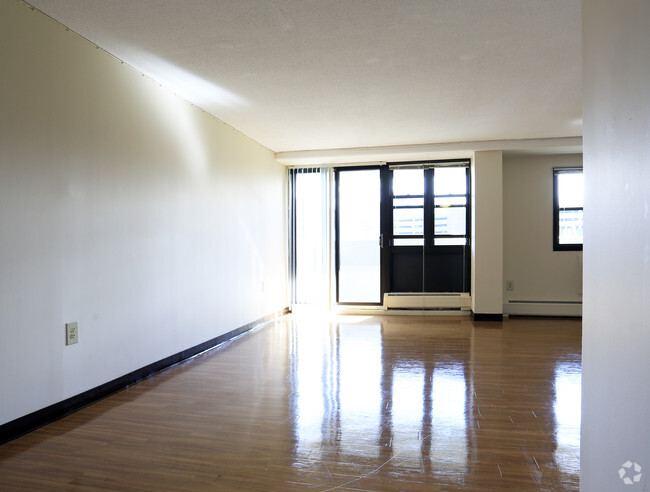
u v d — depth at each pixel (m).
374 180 7.54
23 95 2.77
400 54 3.51
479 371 4.10
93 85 3.35
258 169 6.49
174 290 4.38
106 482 2.23
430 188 7.38
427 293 7.34
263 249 6.64
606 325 1.45
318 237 7.57
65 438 2.72
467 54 3.51
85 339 3.27
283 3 2.77
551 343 5.22
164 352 4.23
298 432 2.82
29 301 2.82
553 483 2.20
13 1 2.71
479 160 6.66
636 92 1.22
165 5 2.80
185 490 2.16
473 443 2.65
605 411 1.46
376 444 2.65
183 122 4.55
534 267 7.11
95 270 3.37
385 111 4.99
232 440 2.71
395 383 3.77
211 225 5.11
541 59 3.59
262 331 6.02
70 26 3.08
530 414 3.09
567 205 7.04
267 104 4.75
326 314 7.41
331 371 4.13
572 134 6.09
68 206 3.12
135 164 3.82
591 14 1.60
